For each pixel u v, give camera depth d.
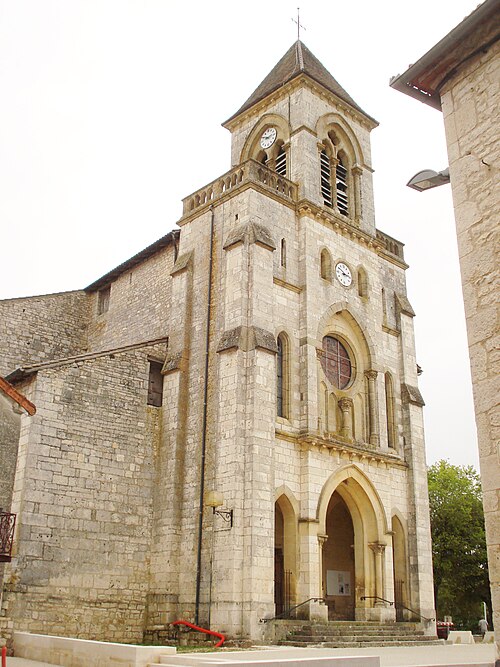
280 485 27.70
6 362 37.25
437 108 15.18
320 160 35.81
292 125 36.12
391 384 35.31
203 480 27.78
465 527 48.72
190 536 27.44
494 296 12.39
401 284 38.50
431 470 53.25
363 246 36.19
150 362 30.91
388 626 28.80
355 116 39.31
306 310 31.22
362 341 34.19
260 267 29.84
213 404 28.77
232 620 24.38
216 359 29.45
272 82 40.00
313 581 26.98
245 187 31.31
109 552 26.70
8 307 38.34
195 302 31.75
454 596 48.56
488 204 12.95
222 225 31.98
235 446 26.56
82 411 27.41
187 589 26.70
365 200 37.94
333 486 29.38
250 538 25.36
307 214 33.03
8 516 21.34
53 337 39.75
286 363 30.27
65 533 25.53
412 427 34.75
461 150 13.78
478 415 12.11
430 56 14.11
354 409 32.69
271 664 14.70
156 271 36.66
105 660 17.17
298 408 29.77
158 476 29.20
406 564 32.34
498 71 13.38
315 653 20.16
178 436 29.23
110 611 26.11
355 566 30.75
